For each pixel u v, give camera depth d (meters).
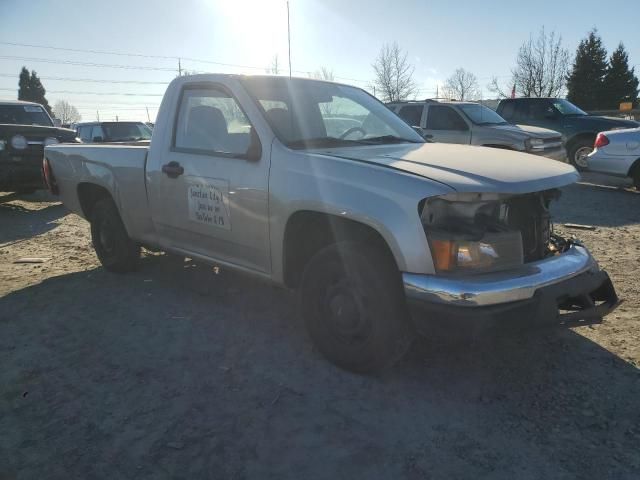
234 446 2.71
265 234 3.67
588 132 12.26
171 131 4.44
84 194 5.63
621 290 4.72
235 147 3.93
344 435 2.79
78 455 2.67
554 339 3.81
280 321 4.27
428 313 2.87
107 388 3.29
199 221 4.18
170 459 2.63
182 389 3.27
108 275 5.54
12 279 5.48
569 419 2.88
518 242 3.01
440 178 2.95
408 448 2.67
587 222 7.67
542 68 41.03
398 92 38.94
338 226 3.35
